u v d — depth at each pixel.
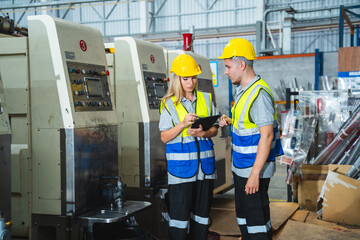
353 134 4.11
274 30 13.09
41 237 3.07
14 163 3.10
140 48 3.86
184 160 2.59
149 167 3.77
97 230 3.06
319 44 14.48
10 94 3.07
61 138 2.91
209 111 2.77
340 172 3.96
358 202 3.58
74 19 16.89
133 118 3.81
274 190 6.23
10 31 3.38
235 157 2.45
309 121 4.54
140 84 3.78
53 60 2.91
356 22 12.60
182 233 2.62
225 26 14.09
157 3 16.17
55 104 2.93
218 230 3.66
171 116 2.65
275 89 10.26
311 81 9.95
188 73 2.59
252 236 2.39
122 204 3.12
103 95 3.31
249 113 2.30
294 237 3.11
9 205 2.42
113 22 16.48
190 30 5.27
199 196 2.69
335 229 3.40
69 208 2.92
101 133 3.20
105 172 3.26
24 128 3.08
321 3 13.91
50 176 2.98
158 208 3.73
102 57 3.39
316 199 4.18
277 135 2.47
